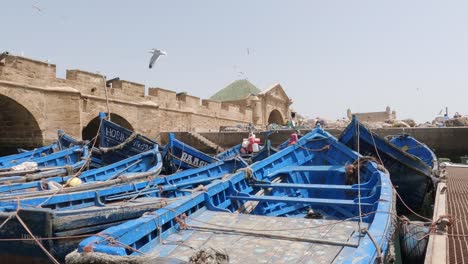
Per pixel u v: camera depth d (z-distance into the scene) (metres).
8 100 22.62
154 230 5.23
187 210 6.16
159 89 34.50
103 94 28.55
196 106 39.53
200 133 34.69
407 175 12.70
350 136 12.75
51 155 15.91
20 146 24.55
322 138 12.63
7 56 21.97
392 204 5.93
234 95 56.19
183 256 4.73
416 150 17.09
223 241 5.19
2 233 6.40
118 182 10.34
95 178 12.41
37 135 23.84
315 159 12.51
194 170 12.79
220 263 3.87
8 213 6.39
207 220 6.05
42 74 24.02
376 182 7.88
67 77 26.39
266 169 10.29
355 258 4.04
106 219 6.84
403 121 35.12
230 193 7.82
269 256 4.64
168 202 7.62
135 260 3.74
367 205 6.50
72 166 13.43
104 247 4.06
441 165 15.05
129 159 13.84
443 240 6.42
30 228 6.25
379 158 11.45
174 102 36.28
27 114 23.39
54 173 12.50
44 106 23.83
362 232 5.04
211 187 7.10
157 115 32.97
